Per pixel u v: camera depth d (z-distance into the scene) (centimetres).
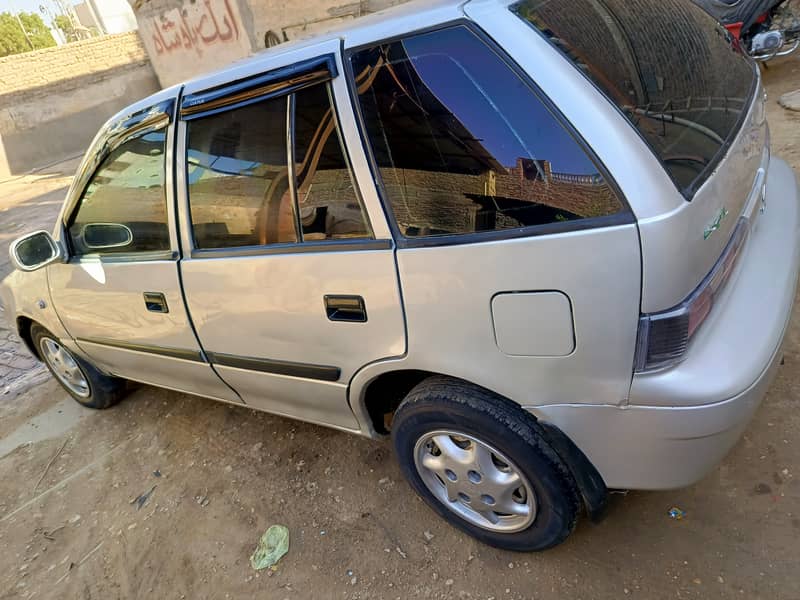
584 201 130
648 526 190
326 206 170
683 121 148
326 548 212
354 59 157
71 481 286
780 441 206
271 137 177
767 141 202
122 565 229
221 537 229
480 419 161
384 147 155
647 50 159
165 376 270
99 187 234
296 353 197
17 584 233
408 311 160
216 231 202
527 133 135
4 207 1060
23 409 365
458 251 146
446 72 144
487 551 196
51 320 294
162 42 1138
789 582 164
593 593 175
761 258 165
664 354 133
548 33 139
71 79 1442
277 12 854
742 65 201
